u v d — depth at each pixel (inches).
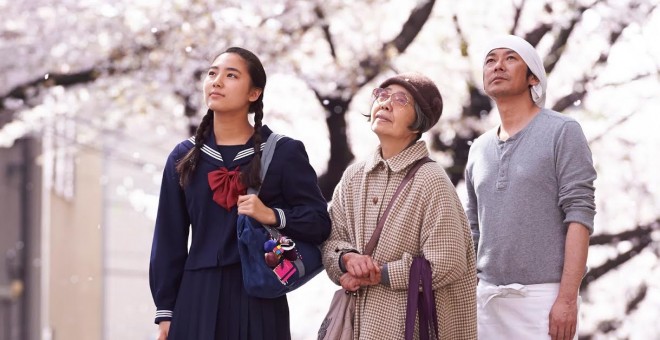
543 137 212.7
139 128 537.6
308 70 459.5
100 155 1007.6
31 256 879.7
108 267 1150.3
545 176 210.8
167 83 464.8
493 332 213.2
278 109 491.8
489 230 215.8
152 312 1206.9
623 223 514.0
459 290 195.6
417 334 188.5
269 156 196.5
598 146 510.3
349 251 193.2
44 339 906.7
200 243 195.5
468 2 471.2
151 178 775.7
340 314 192.4
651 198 510.9
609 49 470.6
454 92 466.6
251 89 199.3
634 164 510.9
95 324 1051.3
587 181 207.9
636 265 521.7
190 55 457.7
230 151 198.7
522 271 210.8
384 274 188.5
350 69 453.1
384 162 196.9
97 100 508.7
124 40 469.7
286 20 457.1
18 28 490.9
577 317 206.7
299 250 193.0
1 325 858.8
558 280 209.9
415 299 185.9
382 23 473.4
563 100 460.8
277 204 198.1
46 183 892.0
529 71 217.2
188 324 193.2
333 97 452.1
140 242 1184.2
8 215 869.8
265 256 187.8
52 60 491.8
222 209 195.6
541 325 208.7
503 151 217.0
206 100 198.4
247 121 202.2
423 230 191.0
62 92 510.9
